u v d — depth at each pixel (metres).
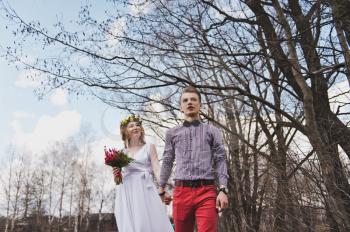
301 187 5.97
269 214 6.94
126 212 5.03
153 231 4.93
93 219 48.72
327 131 7.35
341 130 7.27
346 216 5.44
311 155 6.03
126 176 5.18
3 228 42.97
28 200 41.84
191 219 3.58
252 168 8.62
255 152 8.20
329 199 5.55
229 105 9.77
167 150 3.91
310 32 7.48
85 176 42.53
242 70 9.20
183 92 3.89
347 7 6.40
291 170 6.19
